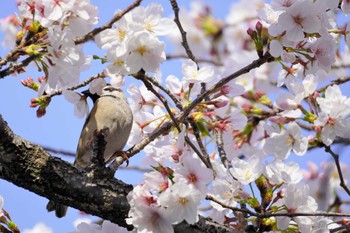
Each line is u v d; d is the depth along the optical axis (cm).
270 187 839
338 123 842
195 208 729
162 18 783
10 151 778
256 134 993
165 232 736
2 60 715
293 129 850
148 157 896
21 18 741
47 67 747
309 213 793
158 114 956
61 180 793
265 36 934
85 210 809
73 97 905
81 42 756
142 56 764
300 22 786
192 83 888
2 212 849
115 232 847
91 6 764
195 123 877
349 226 884
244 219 850
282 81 915
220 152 986
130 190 814
